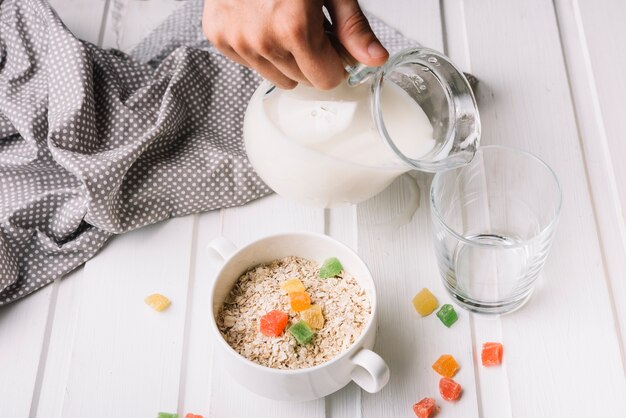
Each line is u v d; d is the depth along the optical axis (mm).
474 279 727
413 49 651
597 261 748
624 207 780
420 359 709
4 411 698
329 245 704
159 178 775
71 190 757
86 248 760
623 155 809
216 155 790
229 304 702
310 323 677
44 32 846
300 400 667
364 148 669
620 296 737
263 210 792
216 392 696
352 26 611
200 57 848
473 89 854
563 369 698
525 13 913
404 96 702
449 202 756
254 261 715
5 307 749
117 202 763
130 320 733
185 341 725
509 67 873
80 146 785
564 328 716
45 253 758
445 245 707
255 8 609
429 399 684
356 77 651
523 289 711
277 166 703
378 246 765
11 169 795
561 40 900
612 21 902
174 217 789
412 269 754
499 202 764
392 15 919
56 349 727
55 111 798
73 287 760
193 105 837
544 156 809
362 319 682
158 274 757
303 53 608
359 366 656
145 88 824
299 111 683
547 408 684
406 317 729
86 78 799
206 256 769
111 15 938
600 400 685
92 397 697
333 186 701
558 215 674
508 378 696
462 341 715
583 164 804
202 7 925
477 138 670
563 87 854
